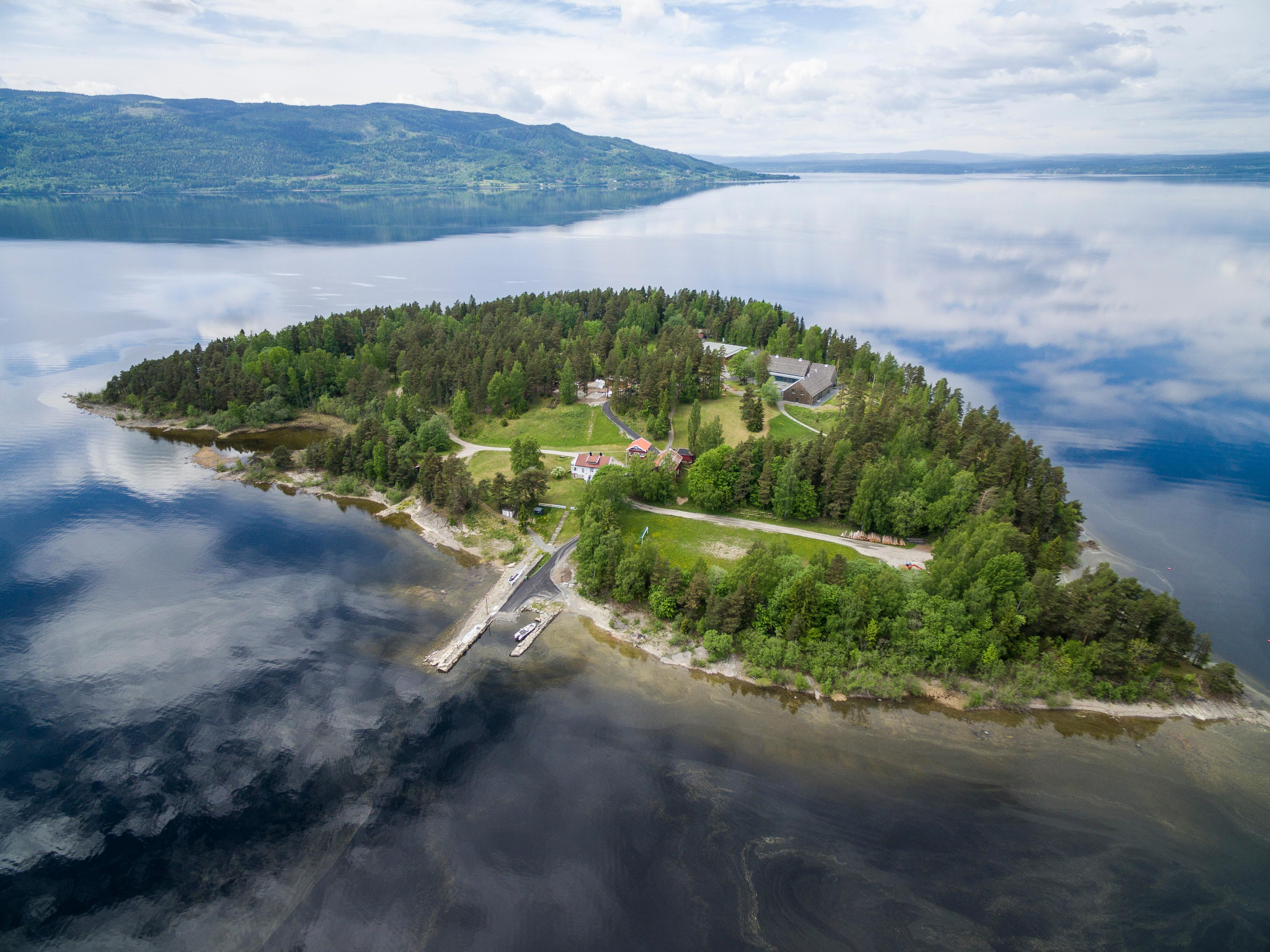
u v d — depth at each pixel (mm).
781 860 72438
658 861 72188
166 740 85562
